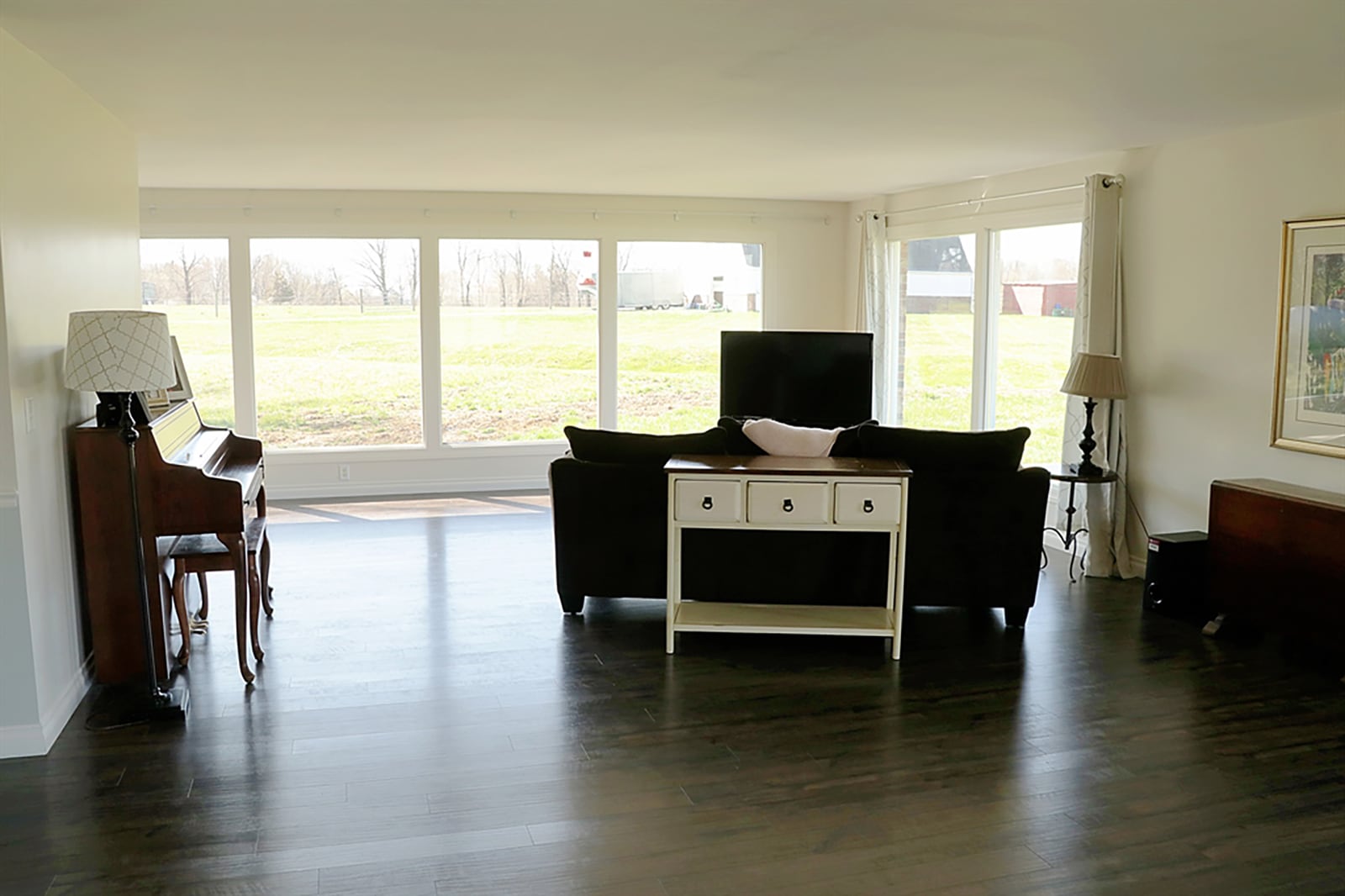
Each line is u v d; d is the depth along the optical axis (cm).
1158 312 557
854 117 471
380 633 473
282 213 780
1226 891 266
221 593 539
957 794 319
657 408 876
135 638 402
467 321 831
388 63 364
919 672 427
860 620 455
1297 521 436
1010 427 698
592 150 574
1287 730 369
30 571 343
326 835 292
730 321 884
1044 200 644
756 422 482
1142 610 515
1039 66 369
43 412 359
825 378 759
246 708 385
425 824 299
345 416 818
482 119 478
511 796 316
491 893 263
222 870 273
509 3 292
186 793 317
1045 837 293
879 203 838
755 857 281
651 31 322
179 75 381
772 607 475
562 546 488
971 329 730
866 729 370
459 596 533
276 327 798
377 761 340
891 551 462
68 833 293
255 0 288
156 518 396
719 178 714
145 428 392
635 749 351
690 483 438
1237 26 316
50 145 368
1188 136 523
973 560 474
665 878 270
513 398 848
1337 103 434
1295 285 472
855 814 306
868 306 837
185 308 781
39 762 338
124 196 483
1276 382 484
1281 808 311
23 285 341
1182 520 548
